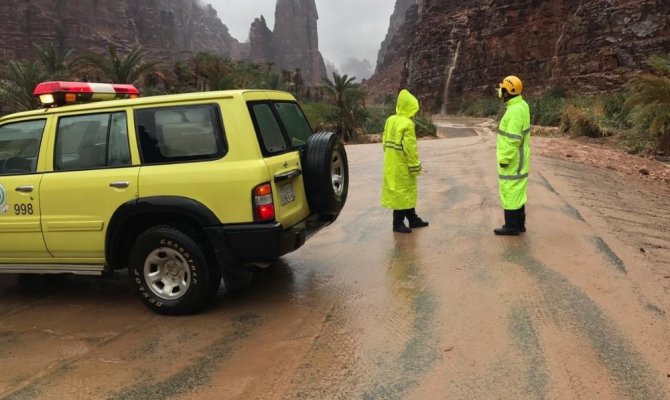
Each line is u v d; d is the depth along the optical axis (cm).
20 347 431
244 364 384
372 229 746
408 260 598
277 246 456
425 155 1681
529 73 8556
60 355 414
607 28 6519
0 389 366
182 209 459
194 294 470
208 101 468
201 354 403
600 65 6444
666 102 1734
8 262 528
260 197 451
